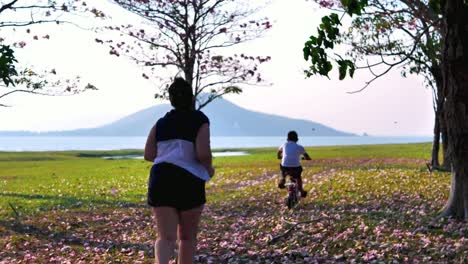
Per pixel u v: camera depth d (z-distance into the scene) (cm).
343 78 907
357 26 2134
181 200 595
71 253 1125
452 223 1220
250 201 2039
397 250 985
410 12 1919
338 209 1625
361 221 1300
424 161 3944
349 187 2202
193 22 2475
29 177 3731
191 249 616
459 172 1295
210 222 1552
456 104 1273
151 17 2427
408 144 8106
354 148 7219
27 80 2006
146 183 3097
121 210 1969
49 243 1280
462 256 914
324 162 4344
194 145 611
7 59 1080
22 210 1988
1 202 2255
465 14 1222
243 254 1052
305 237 1169
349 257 965
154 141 625
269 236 1195
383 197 1834
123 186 2962
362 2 890
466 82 1253
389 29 2112
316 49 904
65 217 1778
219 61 2542
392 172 2805
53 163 5628
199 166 612
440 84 2614
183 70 2494
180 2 2439
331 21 900
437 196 1770
